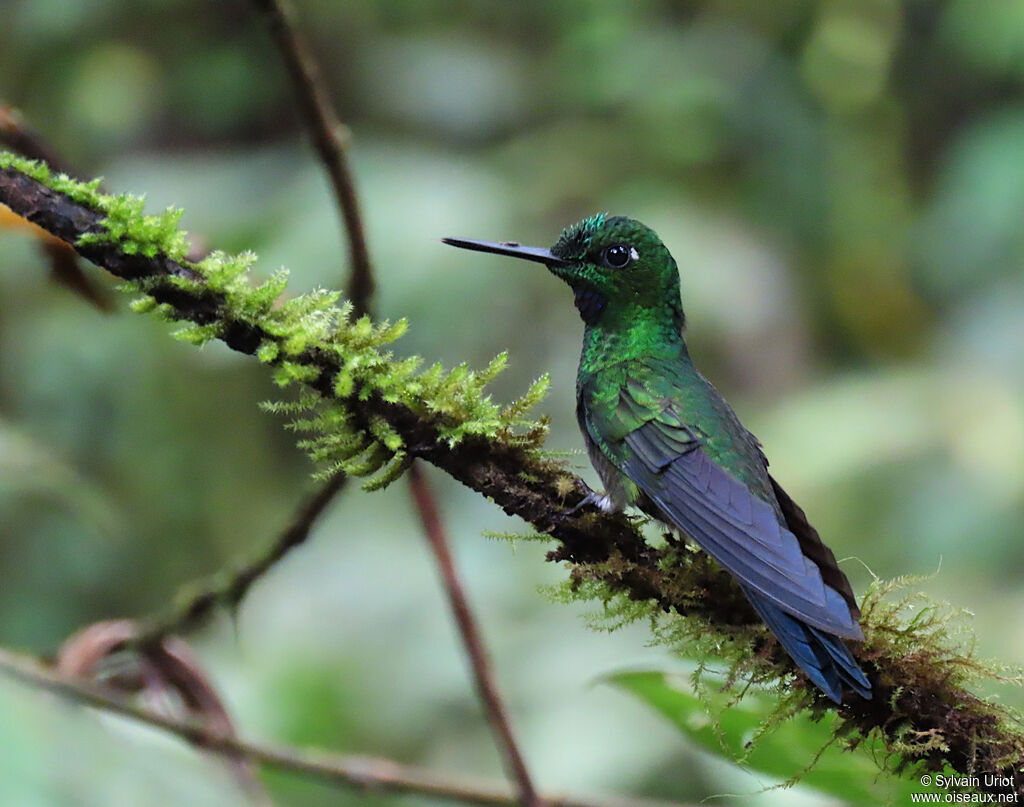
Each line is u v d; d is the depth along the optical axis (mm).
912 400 11852
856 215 14148
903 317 13938
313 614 10930
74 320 12711
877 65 14852
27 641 11719
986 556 10688
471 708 10195
